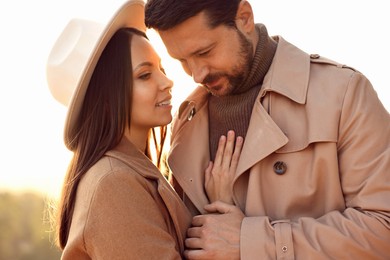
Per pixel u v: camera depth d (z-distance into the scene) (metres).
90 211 2.25
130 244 2.22
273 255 2.29
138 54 2.44
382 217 2.27
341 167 2.38
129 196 2.27
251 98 2.53
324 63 2.49
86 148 2.40
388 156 2.31
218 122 2.62
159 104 2.50
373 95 2.42
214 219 2.40
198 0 2.33
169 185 2.51
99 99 2.43
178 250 2.41
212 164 2.60
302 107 2.44
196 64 2.42
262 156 2.40
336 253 2.27
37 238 8.32
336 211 2.34
